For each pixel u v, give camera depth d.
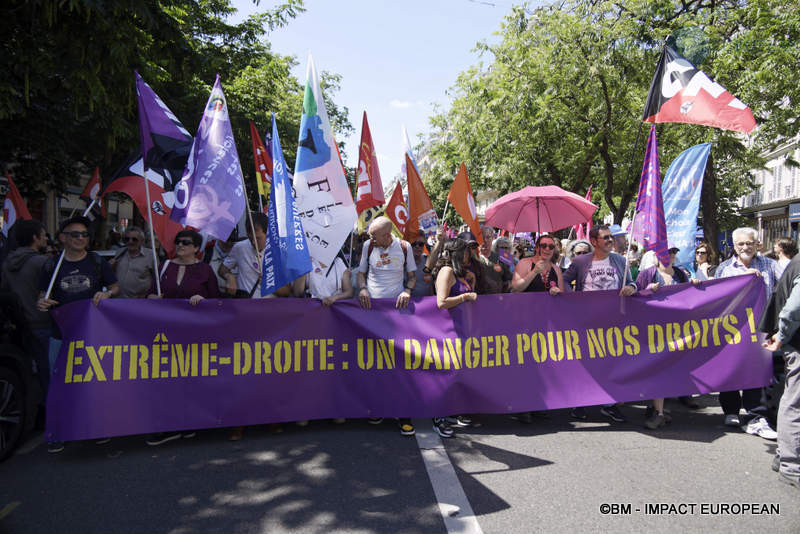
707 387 4.81
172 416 4.20
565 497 3.31
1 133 9.45
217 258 5.94
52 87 7.43
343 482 3.52
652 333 4.91
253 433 4.54
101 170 12.59
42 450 4.16
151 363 4.20
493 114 16.34
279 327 4.50
